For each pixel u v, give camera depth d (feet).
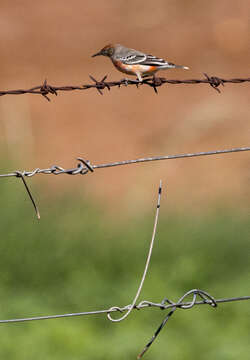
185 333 35.70
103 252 41.78
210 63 81.92
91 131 66.95
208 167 59.21
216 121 67.26
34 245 40.45
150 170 58.90
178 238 43.57
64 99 73.77
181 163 60.03
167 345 33.81
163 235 43.75
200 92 74.74
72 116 69.82
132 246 42.57
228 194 53.47
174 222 45.83
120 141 65.16
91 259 41.50
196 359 33.30
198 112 69.36
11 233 40.24
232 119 67.51
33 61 82.94
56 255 40.63
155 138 65.57
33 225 41.09
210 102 71.56
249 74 78.74
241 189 54.19
